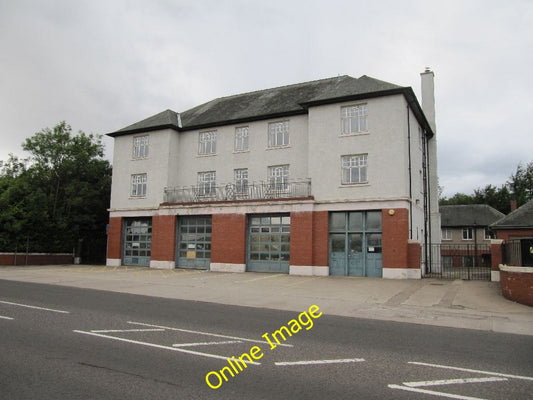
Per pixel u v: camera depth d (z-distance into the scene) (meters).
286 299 13.09
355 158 21.45
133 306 11.06
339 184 21.48
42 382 4.98
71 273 21.48
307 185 22.75
